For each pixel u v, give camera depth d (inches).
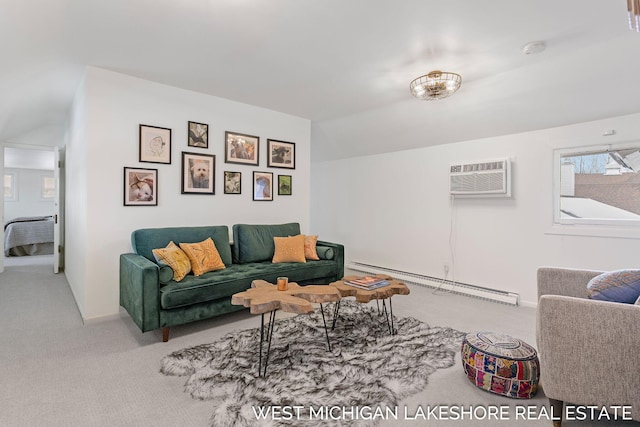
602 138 119.6
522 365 69.3
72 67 110.0
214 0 72.9
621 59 94.8
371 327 109.0
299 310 77.9
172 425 60.2
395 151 189.3
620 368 54.5
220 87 129.2
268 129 158.6
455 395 70.9
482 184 147.4
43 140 190.2
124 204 118.4
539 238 135.8
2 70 99.7
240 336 100.7
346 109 155.6
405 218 185.3
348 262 217.8
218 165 142.7
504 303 139.6
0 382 73.6
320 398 68.7
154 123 124.7
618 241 118.3
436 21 81.0
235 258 139.0
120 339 98.2
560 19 79.7
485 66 105.7
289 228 156.6
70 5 74.1
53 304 131.0
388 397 69.4
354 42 91.8
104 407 65.3
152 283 93.8
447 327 110.0
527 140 138.3
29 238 250.7
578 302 57.5
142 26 84.0
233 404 66.4
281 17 79.7
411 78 117.2
